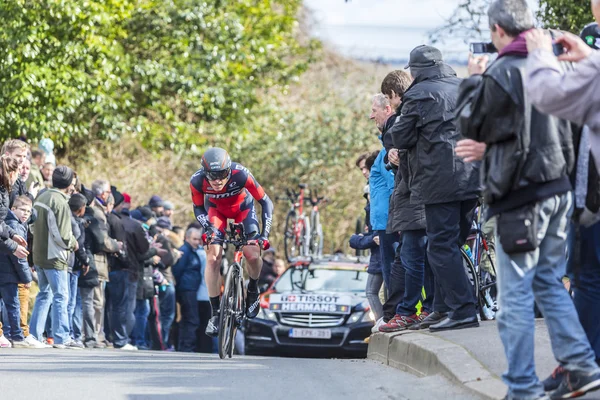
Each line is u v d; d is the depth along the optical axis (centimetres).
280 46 7394
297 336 3769
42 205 2908
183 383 1789
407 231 2194
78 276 3128
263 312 3838
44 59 4850
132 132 6088
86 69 5281
